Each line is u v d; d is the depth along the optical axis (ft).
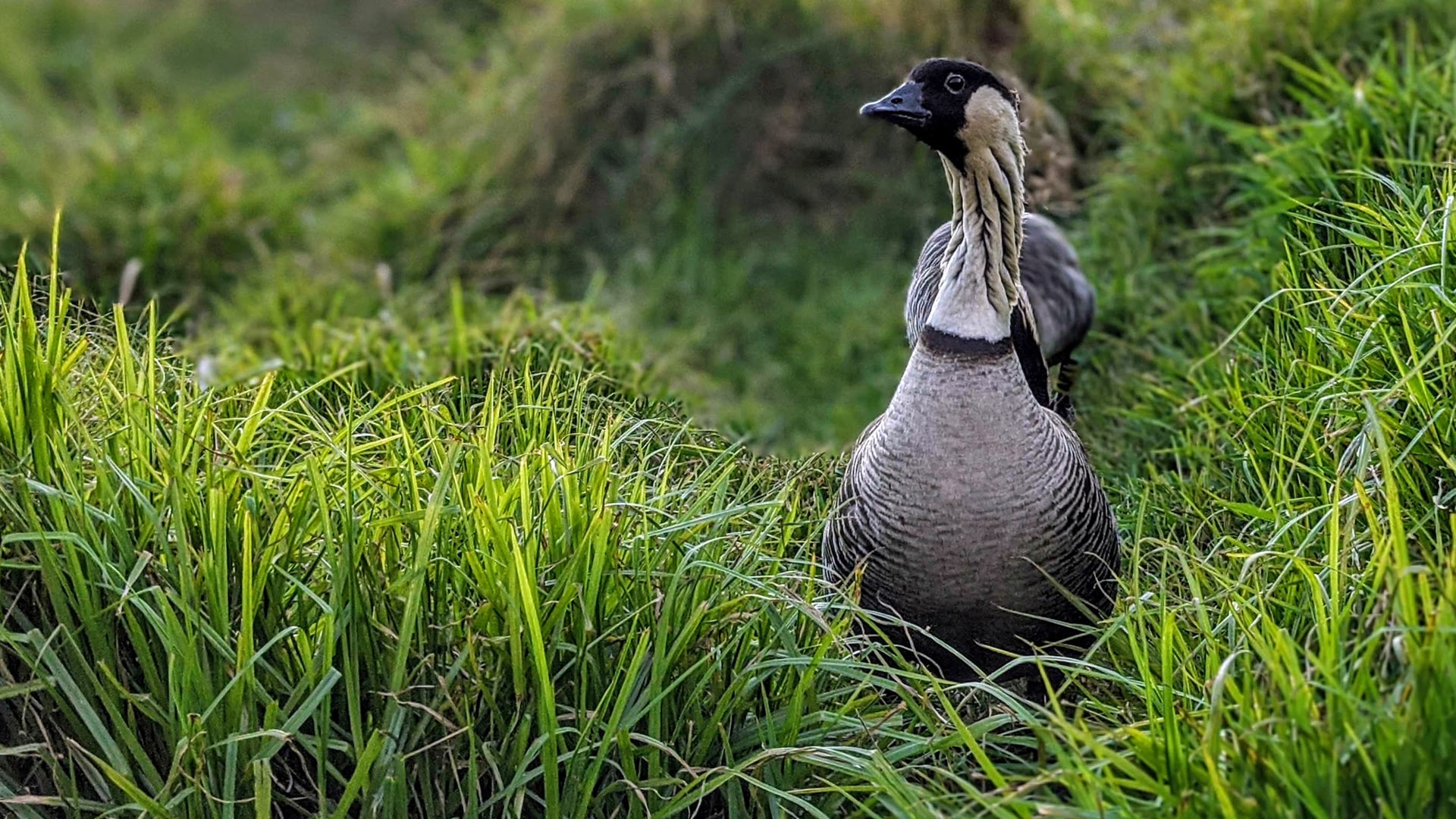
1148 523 28.37
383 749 20.85
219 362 37.52
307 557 22.35
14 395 21.47
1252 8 41.68
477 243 50.26
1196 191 39.83
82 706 20.72
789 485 25.57
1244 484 27.86
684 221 50.24
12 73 70.90
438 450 23.45
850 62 49.96
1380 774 18.22
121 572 20.93
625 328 41.14
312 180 57.00
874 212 49.11
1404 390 23.86
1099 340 38.52
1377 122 32.99
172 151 56.65
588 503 22.38
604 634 21.57
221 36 75.41
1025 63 45.96
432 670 21.47
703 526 23.71
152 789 20.92
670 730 22.00
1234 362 30.86
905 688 21.91
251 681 20.65
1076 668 23.90
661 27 51.42
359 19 74.69
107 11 78.43
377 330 37.86
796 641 23.17
